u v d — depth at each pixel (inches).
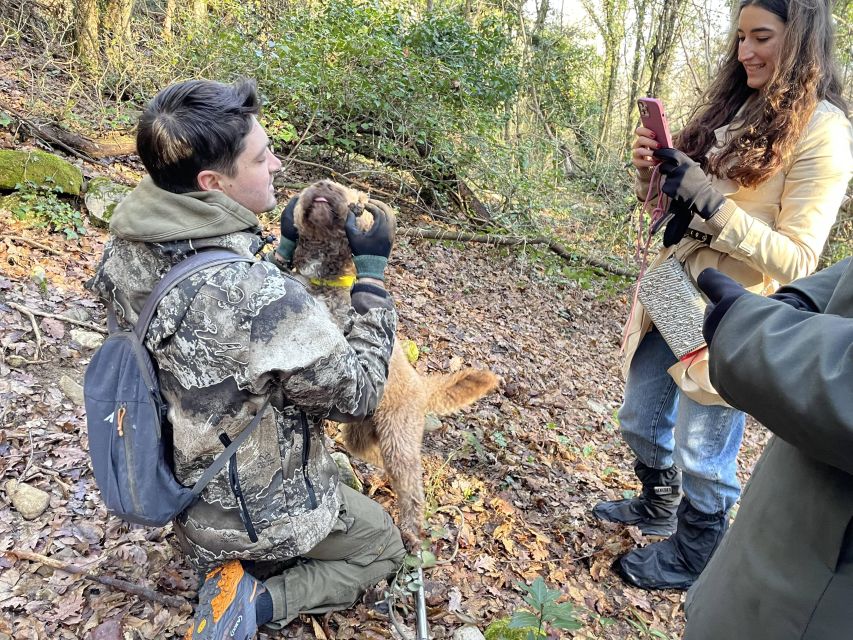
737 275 101.6
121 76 263.6
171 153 63.2
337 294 99.8
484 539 124.0
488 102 361.4
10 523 99.5
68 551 97.3
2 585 89.0
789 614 48.5
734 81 103.4
